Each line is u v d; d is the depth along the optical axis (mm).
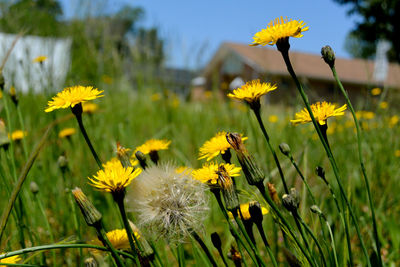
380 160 776
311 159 738
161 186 433
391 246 605
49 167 724
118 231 434
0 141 490
